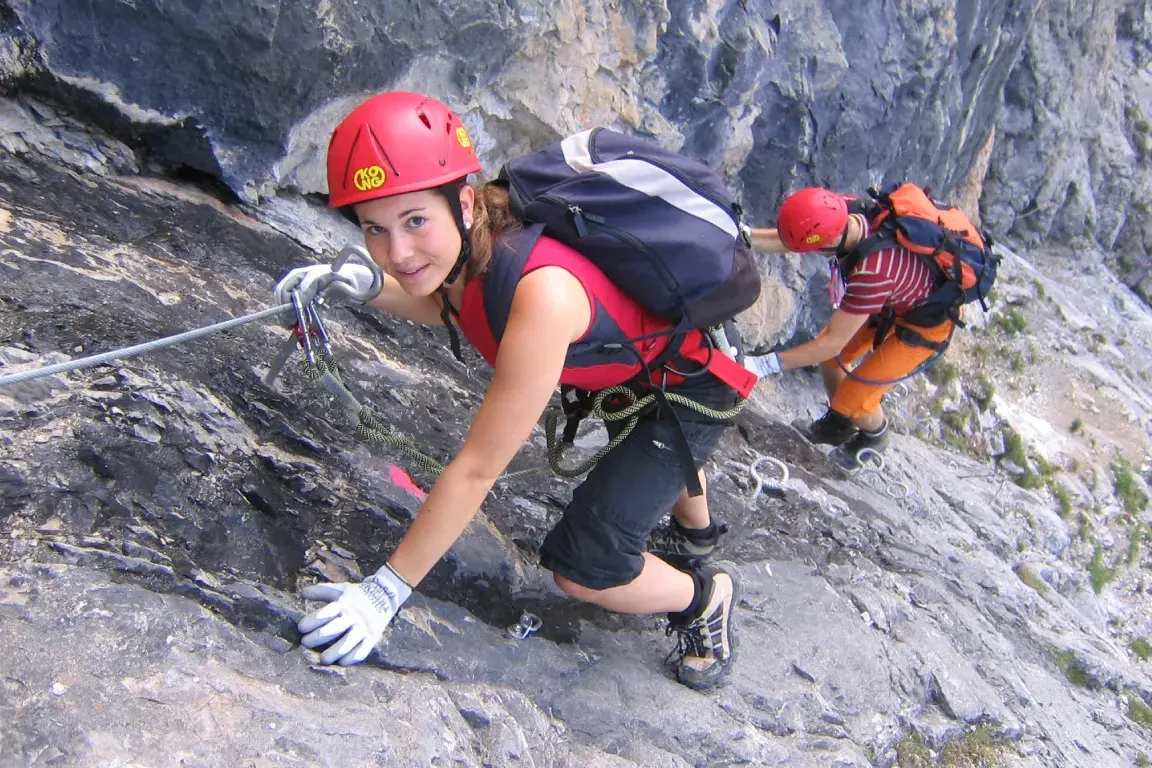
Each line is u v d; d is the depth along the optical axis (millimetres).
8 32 2930
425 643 2342
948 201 9031
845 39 5992
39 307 2449
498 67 4047
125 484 2146
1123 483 8414
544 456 3555
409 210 1776
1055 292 10484
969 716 3633
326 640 2061
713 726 2717
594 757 2398
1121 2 12102
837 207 3988
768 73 5434
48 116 3119
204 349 2668
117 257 2883
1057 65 10367
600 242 1959
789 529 4238
